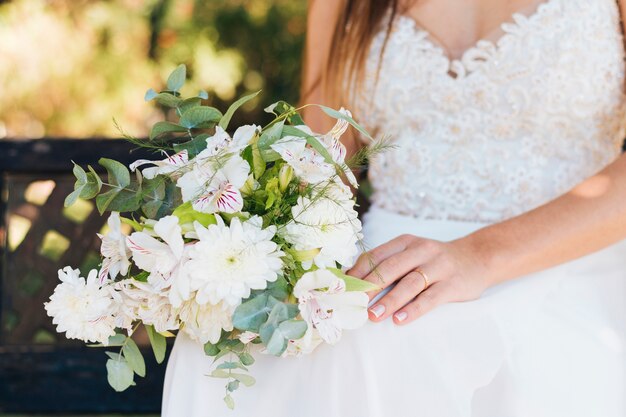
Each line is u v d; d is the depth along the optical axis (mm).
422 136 1668
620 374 1410
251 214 1185
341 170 1198
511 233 1395
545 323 1412
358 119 1769
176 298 1096
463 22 1633
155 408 2848
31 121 5406
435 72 1634
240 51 5508
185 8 5441
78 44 5387
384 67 1688
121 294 1170
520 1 1589
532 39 1562
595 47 1567
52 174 2922
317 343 1234
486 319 1313
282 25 5516
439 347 1290
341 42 1774
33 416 2875
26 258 2943
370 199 1797
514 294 1370
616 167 1448
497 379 1370
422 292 1300
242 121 5586
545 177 1611
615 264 1500
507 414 1355
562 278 1465
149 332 1220
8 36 5312
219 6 5438
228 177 1143
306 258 1145
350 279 1145
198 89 5492
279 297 1123
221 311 1120
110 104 5418
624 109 1647
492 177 1616
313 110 1898
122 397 2861
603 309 1464
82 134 5418
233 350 1178
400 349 1273
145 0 5410
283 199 1178
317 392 1253
